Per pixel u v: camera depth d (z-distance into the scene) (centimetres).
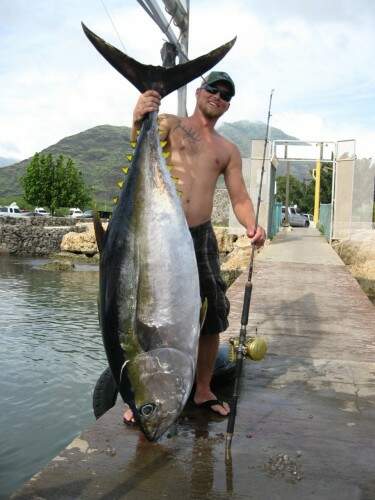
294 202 5828
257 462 275
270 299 753
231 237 2133
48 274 2178
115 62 261
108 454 279
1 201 7781
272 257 1330
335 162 1802
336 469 270
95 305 1477
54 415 696
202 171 309
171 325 238
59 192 5131
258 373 421
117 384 241
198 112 315
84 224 3503
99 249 255
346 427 322
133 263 239
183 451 285
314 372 427
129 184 250
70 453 279
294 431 314
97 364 917
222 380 388
